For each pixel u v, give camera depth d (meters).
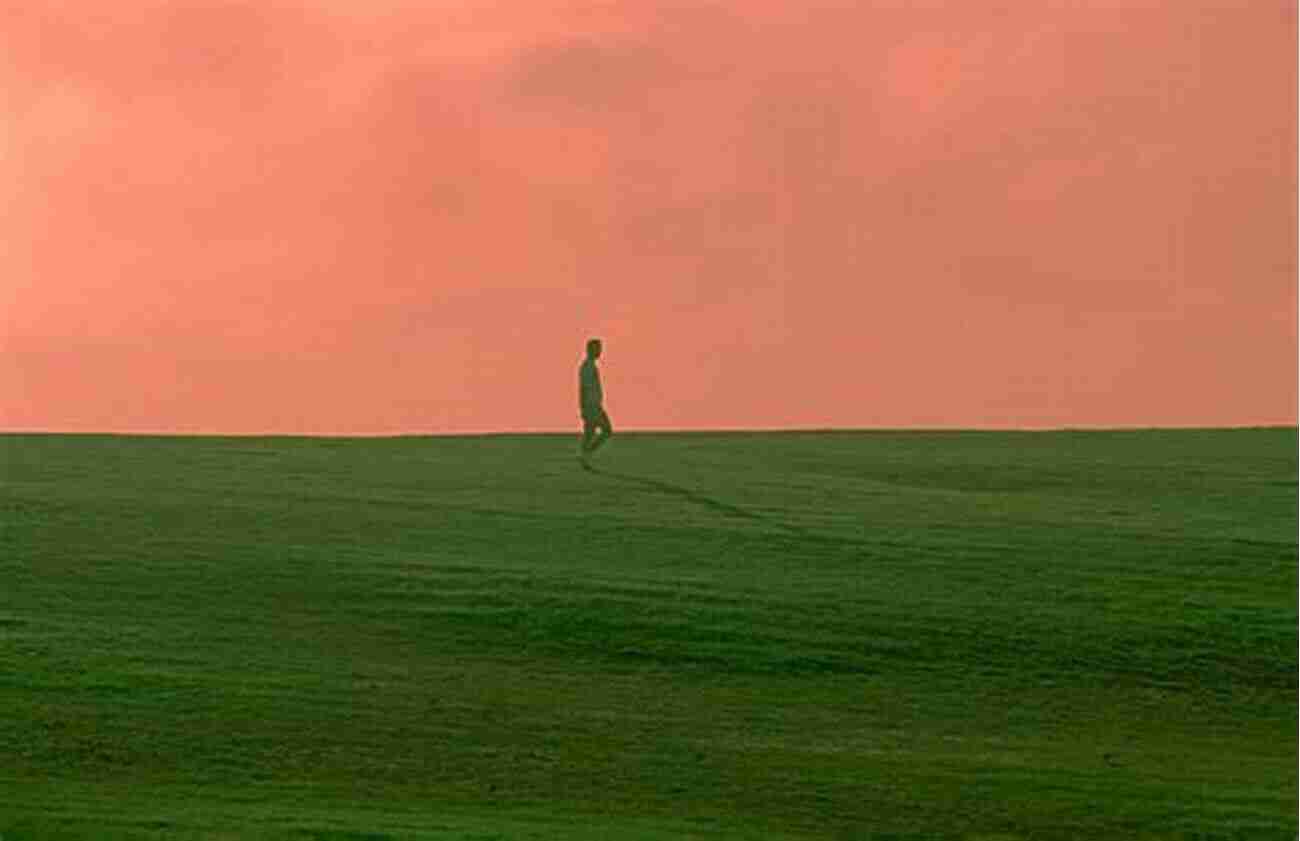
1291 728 73.50
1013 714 73.56
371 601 83.62
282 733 66.75
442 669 75.44
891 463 119.50
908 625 82.56
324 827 55.88
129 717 67.38
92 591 83.44
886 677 77.00
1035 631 82.50
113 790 60.19
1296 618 84.88
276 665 74.50
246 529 94.75
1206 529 100.38
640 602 83.88
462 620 81.56
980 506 105.31
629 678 75.75
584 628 80.88
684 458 119.00
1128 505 107.06
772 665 77.75
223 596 83.69
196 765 63.25
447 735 67.44
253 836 54.66
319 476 108.56
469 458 116.56
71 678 71.00
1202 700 76.31
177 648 75.88
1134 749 69.88
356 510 99.69
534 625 81.12
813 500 105.75
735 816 60.25
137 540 91.69
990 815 61.00
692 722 70.50
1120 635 82.38
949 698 75.00
